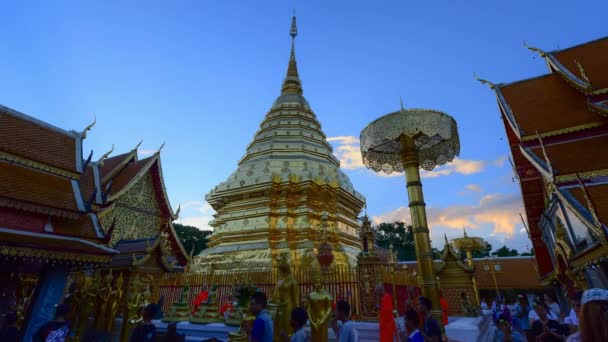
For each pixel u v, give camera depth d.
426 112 7.75
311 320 7.19
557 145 11.49
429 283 6.83
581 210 8.44
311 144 21.61
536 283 32.50
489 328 16.14
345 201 19.33
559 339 7.39
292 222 17.00
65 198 11.45
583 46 14.84
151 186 26.97
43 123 12.62
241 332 8.40
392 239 59.06
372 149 9.03
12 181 10.20
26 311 9.77
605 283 8.30
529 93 14.55
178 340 8.66
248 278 11.62
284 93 26.98
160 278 14.08
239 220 17.80
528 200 15.48
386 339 6.19
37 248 9.04
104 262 10.64
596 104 11.43
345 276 10.48
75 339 10.40
